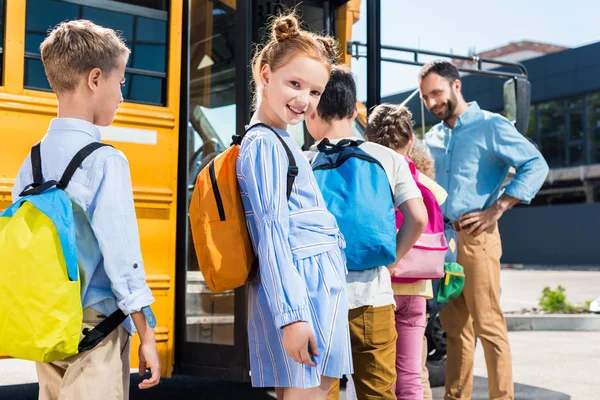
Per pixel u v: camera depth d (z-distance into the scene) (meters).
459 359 4.11
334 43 2.32
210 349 3.97
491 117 4.16
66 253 1.84
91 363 1.94
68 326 1.82
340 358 2.06
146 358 1.96
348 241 2.51
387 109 3.41
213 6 4.23
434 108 4.25
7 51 3.56
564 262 28.88
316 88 2.12
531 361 7.01
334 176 2.59
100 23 3.87
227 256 2.05
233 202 2.07
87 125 2.01
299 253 2.04
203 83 4.18
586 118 28.06
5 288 1.79
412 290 3.11
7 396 4.96
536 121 29.44
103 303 1.97
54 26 3.71
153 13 4.04
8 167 3.52
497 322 4.02
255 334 2.09
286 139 2.09
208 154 4.16
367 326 2.61
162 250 3.96
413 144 3.76
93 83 2.03
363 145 2.84
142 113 3.93
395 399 2.68
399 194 2.84
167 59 4.07
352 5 4.64
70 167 1.94
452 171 4.18
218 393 5.05
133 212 1.98
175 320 4.09
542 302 11.48
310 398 2.07
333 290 2.06
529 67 29.36
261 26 4.51
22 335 1.78
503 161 4.16
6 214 1.88
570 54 28.19
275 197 1.97
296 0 4.63
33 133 3.60
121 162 1.98
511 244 30.97
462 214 4.12
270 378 2.05
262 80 2.15
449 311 4.14
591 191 28.50
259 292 2.10
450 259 3.79
